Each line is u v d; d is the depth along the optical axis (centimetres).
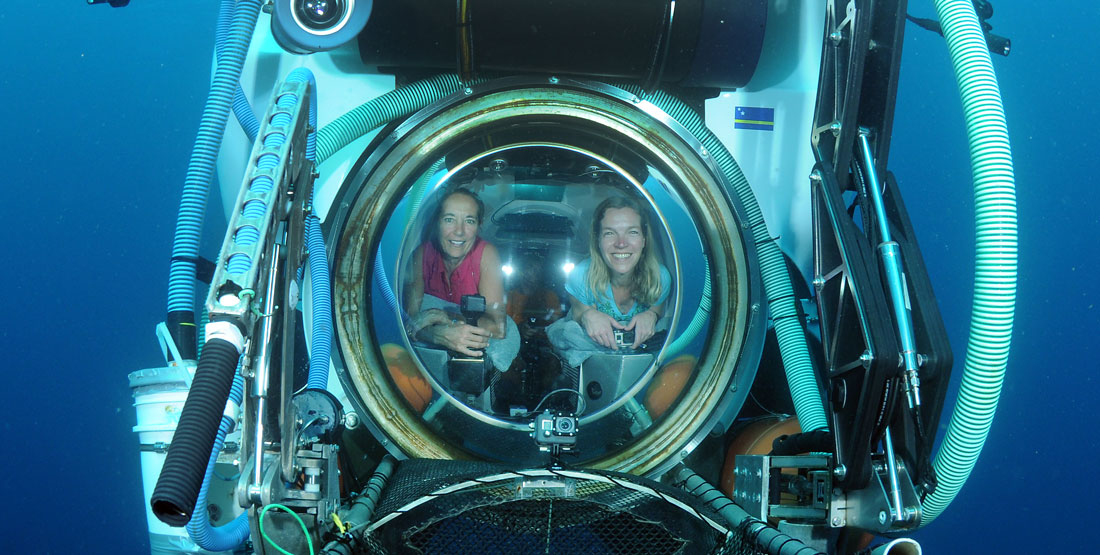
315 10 246
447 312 286
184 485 134
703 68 285
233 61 258
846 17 229
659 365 287
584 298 288
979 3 268
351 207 278
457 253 288
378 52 278
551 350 286
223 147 286
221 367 148
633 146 294
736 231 289
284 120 189
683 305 294
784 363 273
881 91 224
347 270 276
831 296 223
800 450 237
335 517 198
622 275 290
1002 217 204
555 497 209
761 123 300
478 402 282
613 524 214
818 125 239
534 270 288
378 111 284
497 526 213
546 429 220
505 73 293
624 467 275
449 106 286
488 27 271
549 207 292
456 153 291
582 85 291
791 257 298
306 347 274
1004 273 202
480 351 284
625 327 288
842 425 212
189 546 242
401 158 282
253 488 178
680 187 294
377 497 227
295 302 189
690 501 215
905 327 203
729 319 285
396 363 282
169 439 246
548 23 271
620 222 289
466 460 266
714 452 284
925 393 206
